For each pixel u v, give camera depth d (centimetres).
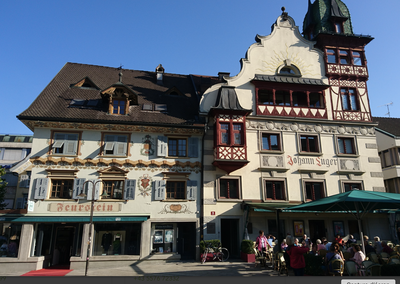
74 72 2314
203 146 1919
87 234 1641
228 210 1845
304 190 1966
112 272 1426
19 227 1622
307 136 2078
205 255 1655
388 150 2384
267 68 2142
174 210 1794
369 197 1014
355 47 2294
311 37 2472
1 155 4038
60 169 1734
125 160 1805
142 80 2417
